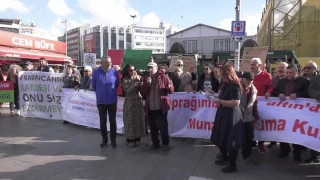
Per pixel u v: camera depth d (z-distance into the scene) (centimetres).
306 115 475
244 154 500
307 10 1638
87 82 782
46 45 2178
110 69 589
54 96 856
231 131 440
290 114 495
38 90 873
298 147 504
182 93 637
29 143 615
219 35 4991
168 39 5375
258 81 545
